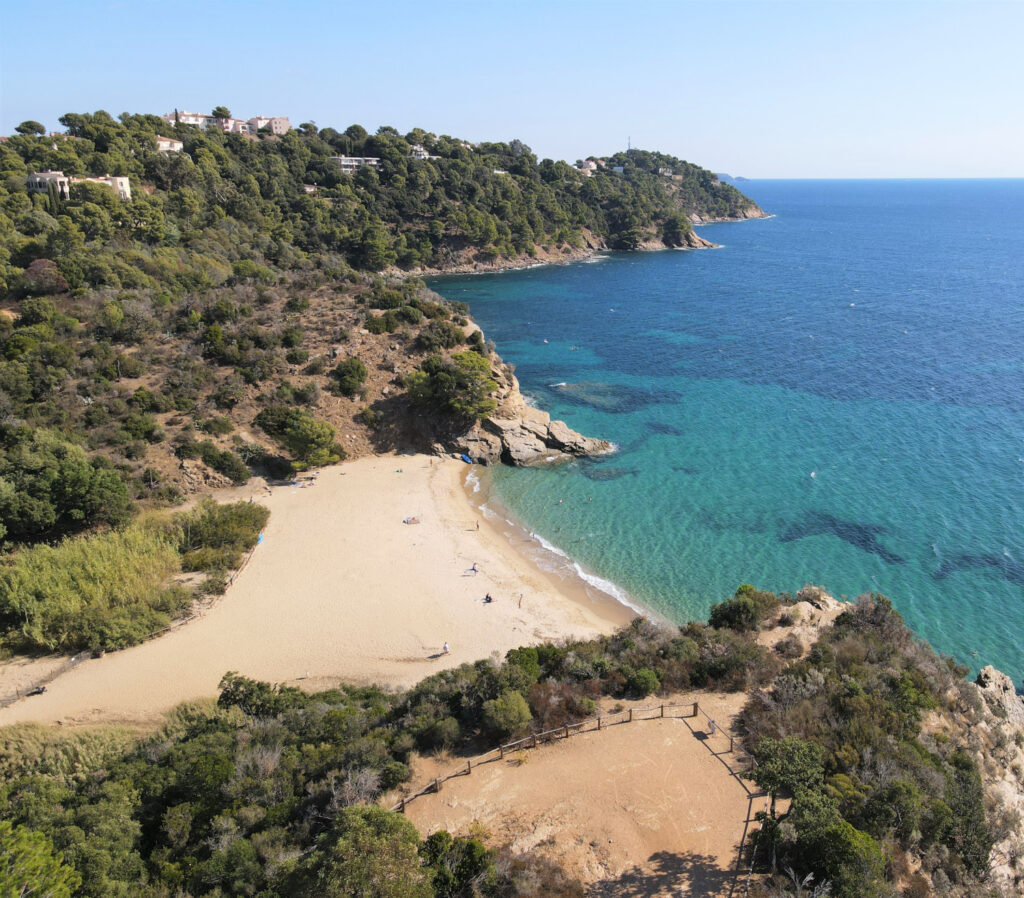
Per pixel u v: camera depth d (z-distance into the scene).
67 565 53.53
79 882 23.00
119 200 128.88
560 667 40.88
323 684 46.22
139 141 171.00
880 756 30.44
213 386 83.75
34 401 74.19
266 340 90.81
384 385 89.69
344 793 29.56
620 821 29.06
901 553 64.06
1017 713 43.78
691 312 168.25
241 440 77.69
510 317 165.50
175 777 32.97
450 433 87.56
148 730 41.53
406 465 82.75
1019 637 53.09
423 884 21.66
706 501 75.00
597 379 117.31
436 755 33.50
